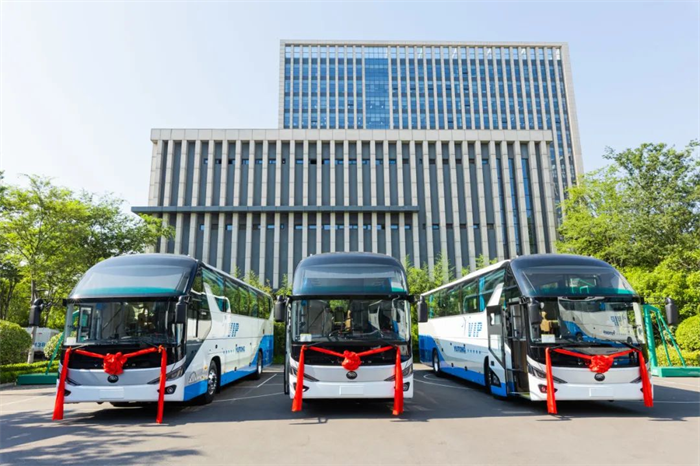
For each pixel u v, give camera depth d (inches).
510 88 3452.3
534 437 290.0
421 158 1758.1
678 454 247.8
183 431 314.7
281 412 390.0
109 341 354.0
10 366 694.5
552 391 352.5
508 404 426.3
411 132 1763.0
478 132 1768.0
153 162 1701.5
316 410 398.6
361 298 381.7
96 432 313.1
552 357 359.6
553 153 3344.0
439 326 696.4
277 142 1737.2
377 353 366.3
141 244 1061.1
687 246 943.0
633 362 358.6
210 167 1690.5
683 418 351.6
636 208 1035.3
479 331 508.1
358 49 3462.1
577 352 356.8
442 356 677.3
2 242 794.8
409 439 286.4
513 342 414.0
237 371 555.5
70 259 835.4
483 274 498.0
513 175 1758.1
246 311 609.9
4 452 262.4
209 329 439.8
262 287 1337.4
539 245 1673.2
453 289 620.4
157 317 362.9
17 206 813.2
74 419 363.6
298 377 361.7
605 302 373.4
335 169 1736.0
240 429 320.2
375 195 1702.8
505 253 1679.4
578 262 397.7
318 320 375.6
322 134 1754.4
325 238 1667.1
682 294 783.7
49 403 456.8
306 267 405.4
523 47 3538.4
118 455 253.1
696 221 981.2
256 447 268.5
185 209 1619.1
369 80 3405.5
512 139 1761.8
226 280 511.8
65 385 349.1
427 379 670.5
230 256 1624.0
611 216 1075.3
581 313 369.7
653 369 660.1
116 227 1027.9
